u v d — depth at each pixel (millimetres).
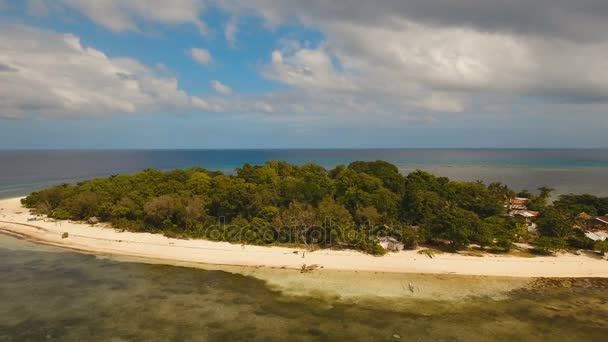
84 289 43031
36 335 33312
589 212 75625
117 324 35375
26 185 137500
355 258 52906
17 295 41219
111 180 86062
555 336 34656
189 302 40094
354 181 75938
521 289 44344
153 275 47375
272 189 74375
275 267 50031
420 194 72000
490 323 36688
